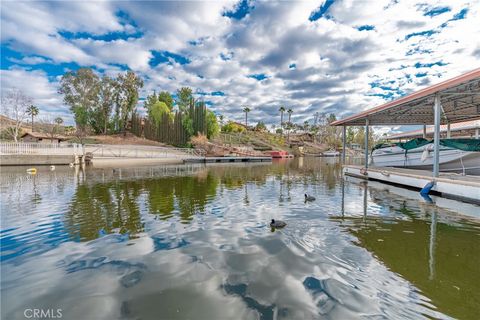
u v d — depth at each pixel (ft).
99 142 157.99
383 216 22.54
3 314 8.76
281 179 52.95
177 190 36.96
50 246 15.29
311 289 10.37
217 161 128.88
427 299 9.68
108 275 11.62
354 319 8.41
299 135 310.86
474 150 34.35
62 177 51.44
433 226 19.48
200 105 171.01
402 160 54.19
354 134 284.61
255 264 12.78
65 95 170.81
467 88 29.81
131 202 28.22
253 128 311.68
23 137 146.41
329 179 52.95
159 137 173.58
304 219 21.65
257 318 8.45
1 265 12.68
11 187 38.24
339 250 14.67
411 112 48.11
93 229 18.67
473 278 11.35
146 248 15.01
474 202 26.99
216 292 10.15
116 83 183.62
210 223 20.39
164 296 9.86
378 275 11.65
